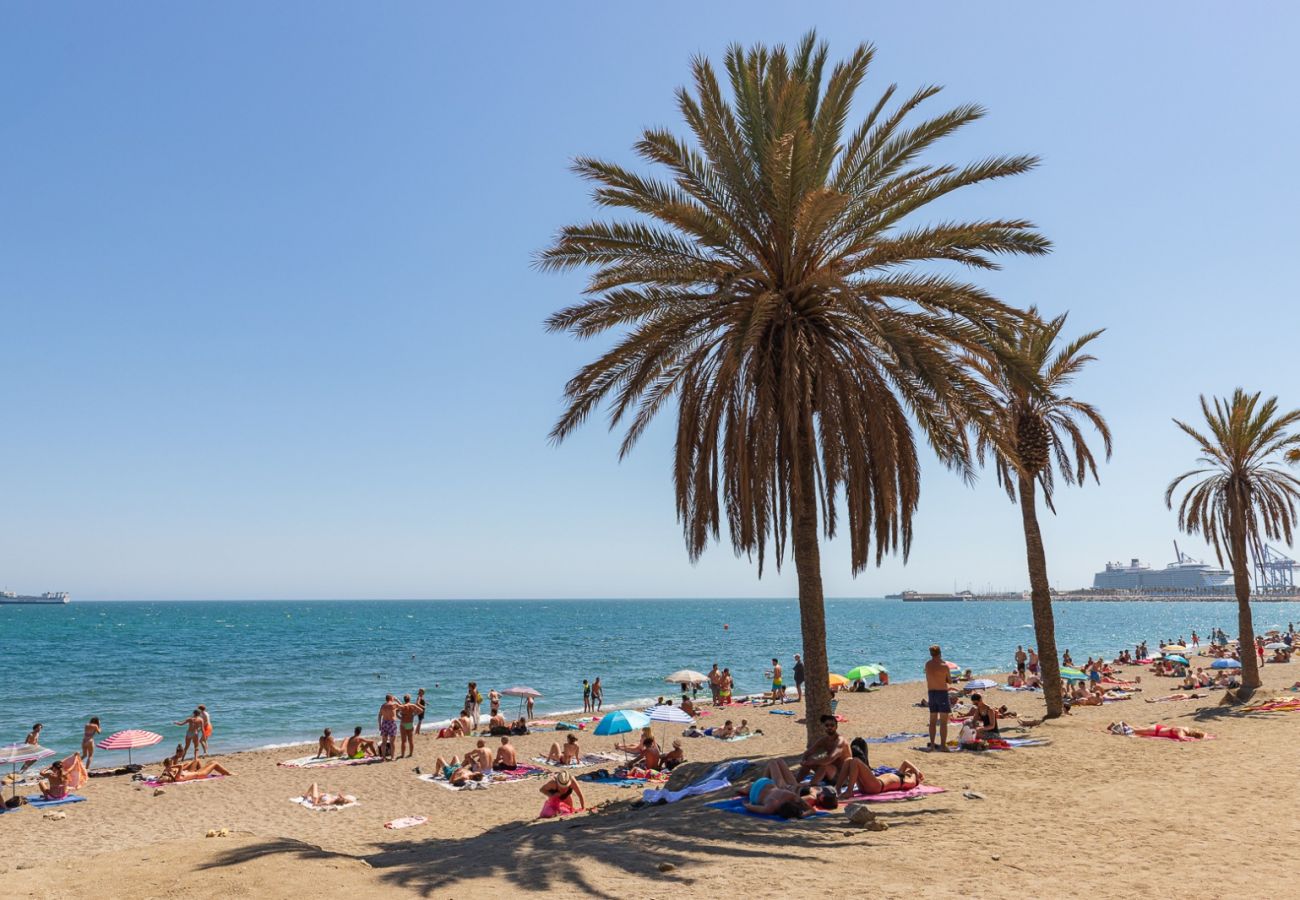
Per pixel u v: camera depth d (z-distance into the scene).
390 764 24.89
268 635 114.69
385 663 69.06
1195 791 12.09
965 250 14.15
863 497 14.05
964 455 14.72
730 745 26.92
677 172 14.42
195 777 22.92
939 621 183.75
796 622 175.50
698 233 14.07
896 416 14.99
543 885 8.05
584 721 34.12
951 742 16.91
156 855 9.71
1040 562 23.45
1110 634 127.50
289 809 19.19
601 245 14.45
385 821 17.83
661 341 15.04
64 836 16.95
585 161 14.09
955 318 14.03
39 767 27.48
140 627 138.50
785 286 14.54
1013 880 7.81
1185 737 17.56
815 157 14.75
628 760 23.83
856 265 14.51
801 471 14.71
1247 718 20.81
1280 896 7.23
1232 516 27.84
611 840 10.06
